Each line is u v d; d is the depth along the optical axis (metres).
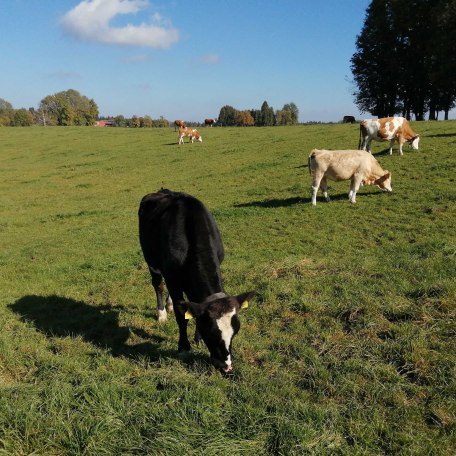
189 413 4.64
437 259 8.60
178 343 6.53
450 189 15.02
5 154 42.00
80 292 9.74
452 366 5.30
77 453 4.29
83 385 5.18
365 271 8.60
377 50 60.00
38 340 7.27
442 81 51.41
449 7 47.97
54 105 129.62
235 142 36.75
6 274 11.62
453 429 4.39
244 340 6.55
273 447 4.23
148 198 7.82
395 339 6.06
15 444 4.41
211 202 18.52
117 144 43.12
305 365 5.76
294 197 17.14
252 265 10.23
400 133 20.62
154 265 7.35
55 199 23.89
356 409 4.77
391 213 13.58
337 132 34.12
